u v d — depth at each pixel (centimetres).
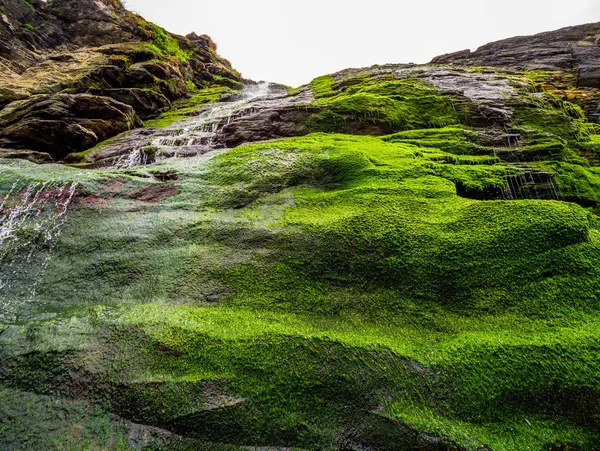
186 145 1139
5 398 339
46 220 616
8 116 1289
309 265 463
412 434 291
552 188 646
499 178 644
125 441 308
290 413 315
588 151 844
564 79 1538
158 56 2469
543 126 934
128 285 489
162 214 624
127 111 1540
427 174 641
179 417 317
